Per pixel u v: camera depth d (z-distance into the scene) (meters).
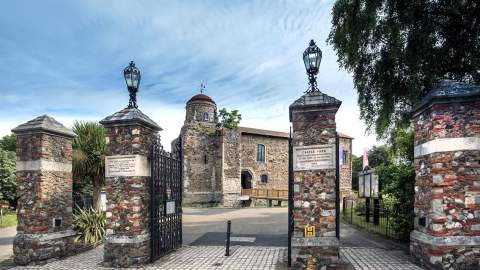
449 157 6.30
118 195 7.68
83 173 13.10
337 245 6.61
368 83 11.88
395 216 9.33
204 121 35.06
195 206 31.39
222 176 32.34
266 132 37.72
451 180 6.26
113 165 7.80
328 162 6.82
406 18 9.77
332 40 12.61
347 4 11.38
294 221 6.88
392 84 10.83
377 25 10.68
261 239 10.79
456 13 9.63
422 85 10.08
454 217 6.20
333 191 6.77
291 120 7.10
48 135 8.37
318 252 6.64
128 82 8.27
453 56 10.05
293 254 6.72
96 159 13.11
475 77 9.80
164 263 7.68
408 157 9.91
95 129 13.61
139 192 7.66
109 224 7.64
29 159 8.17
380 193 10.89
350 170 39.44
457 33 9.98
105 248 7.55
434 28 9.90
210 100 36.69
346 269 6.61
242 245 9.77
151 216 7.81
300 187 6.88
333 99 6.89
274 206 31.80
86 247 9.41
